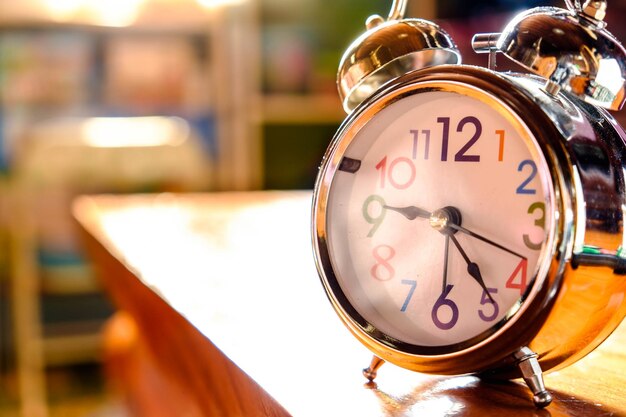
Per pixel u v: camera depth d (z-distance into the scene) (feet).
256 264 2.41
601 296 1.32
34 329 7.00
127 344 4.14
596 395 1.36
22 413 6.72
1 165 7.41
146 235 3.12
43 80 7.67
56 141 7.02
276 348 1.59
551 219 1.27
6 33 7.53
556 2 3.75
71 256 7.00
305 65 7.86
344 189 1.48
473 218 1.36
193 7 7.64
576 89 1.32
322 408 1.32
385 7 7.75
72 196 7.02
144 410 3.24
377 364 1.43
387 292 1.43
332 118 7.92
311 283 2.14
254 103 7.72
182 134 7.58
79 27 7.73
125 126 7.50
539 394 1.31
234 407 1.57
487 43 1.40
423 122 1.41
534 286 1.28
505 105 1.31
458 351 1.34
